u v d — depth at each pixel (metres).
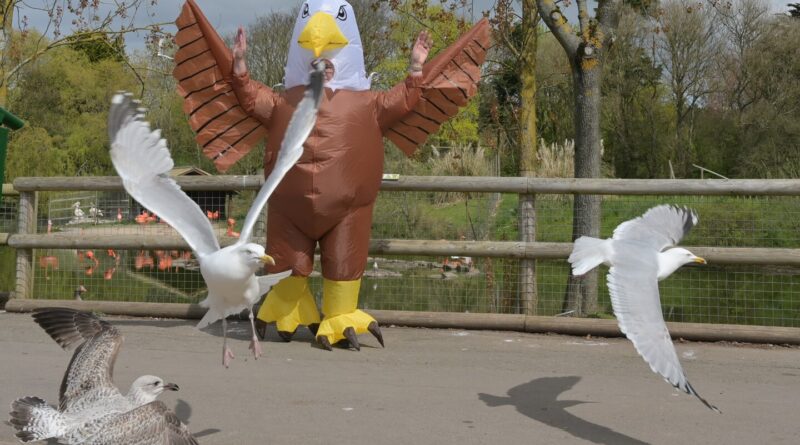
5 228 11.66
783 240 11.54
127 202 13.20
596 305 10.29
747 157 36.19
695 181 9.02
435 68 8.44
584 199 10.88
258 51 34.00
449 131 21.61
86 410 4.23
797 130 34.88
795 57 36.59
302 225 8.17
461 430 5.61
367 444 5.30
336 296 8.23
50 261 12.91
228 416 5.88
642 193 9.12
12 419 4.07
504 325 9.26
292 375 7.12
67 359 7.56
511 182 9.36
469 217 12.59
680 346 8.66
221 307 5.30
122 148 4.95
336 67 8.12
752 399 6.51
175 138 36.16
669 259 5.32
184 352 7.98
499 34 13.16
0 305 10.55
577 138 11.09
